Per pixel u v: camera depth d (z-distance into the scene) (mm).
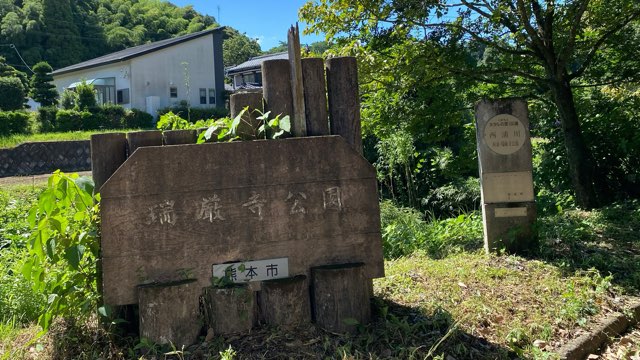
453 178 11547
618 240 5945
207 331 3137
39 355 3223
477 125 5758
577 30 7359
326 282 3205
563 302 4074
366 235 3387
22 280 4676
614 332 3838
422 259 5754
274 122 3367
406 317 3445
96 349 3133
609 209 7289
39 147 18078
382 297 4004
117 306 3236
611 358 3562
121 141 3408
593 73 8539
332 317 3203
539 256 5465
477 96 8578
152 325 2986
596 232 6305
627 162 8398
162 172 3113
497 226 5676
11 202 9242
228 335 3121
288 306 3203
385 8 7695
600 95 9000
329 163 3340
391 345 3100
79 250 3053
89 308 3191
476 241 6430
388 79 7980
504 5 7051
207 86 31469
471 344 3285
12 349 3398
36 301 4445
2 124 22625
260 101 3611
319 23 8477
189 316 3062
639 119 8438
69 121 24125
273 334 3107
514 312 3883
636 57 8141
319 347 3057
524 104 5738
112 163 3379
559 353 3307
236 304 3131
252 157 3238
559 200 8531
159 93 29469
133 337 3221
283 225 3273
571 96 7922
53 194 3029
